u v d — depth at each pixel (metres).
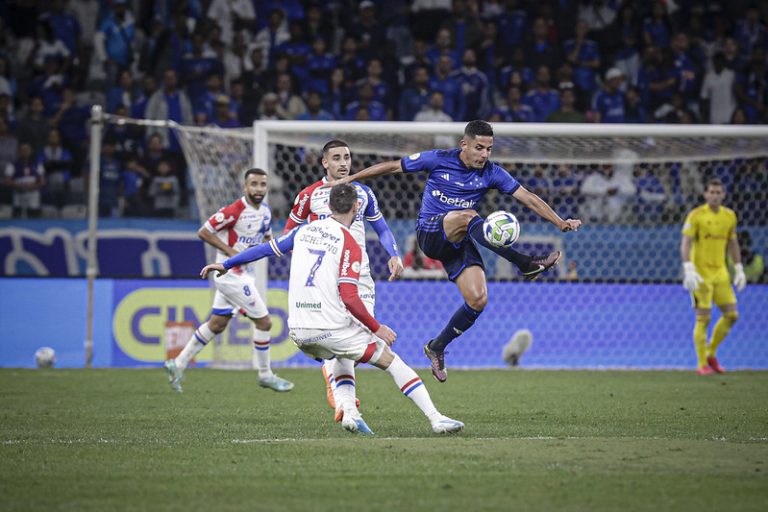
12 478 18.06
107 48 67.25
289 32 70.44
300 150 58.75
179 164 63.66
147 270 54.38
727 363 50.81
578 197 57.69
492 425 26.17
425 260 51.00
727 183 57.56
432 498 16.19
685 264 45.38
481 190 25.98
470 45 70.25
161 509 15.42
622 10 71.75
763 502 15.97
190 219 55.31
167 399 33.16
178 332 48.59
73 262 54.44
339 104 67.69
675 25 72.56
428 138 52.88
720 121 70.19
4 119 63.16
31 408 30.31
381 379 41.94
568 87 68.69
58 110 63.81
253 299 34.97
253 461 19.81
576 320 50.44
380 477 17.98
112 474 18.44
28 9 67.69
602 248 54.44
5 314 48.75
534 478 17.86
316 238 22.64
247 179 35.78
